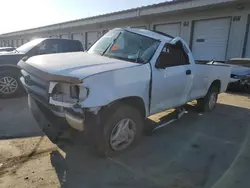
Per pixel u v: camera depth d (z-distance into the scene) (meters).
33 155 3.05
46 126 2.93
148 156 3.20
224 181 2.66
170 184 2.57
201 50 14.64
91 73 2.59
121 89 2.84
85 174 2.68
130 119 3.18
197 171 2.86
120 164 2.95
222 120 5.05
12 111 4.90
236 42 12.73
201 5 13.04
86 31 25.22
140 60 3.37
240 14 12.35
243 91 9.12
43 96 2.71
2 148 3.21
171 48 3.88
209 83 5.28
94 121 2.68
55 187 2.40
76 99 2.49
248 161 3.16
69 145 3.23
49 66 2.87
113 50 3.78
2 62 5.79
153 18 17.36
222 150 3.49
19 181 2.47
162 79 3.54
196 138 3.94
